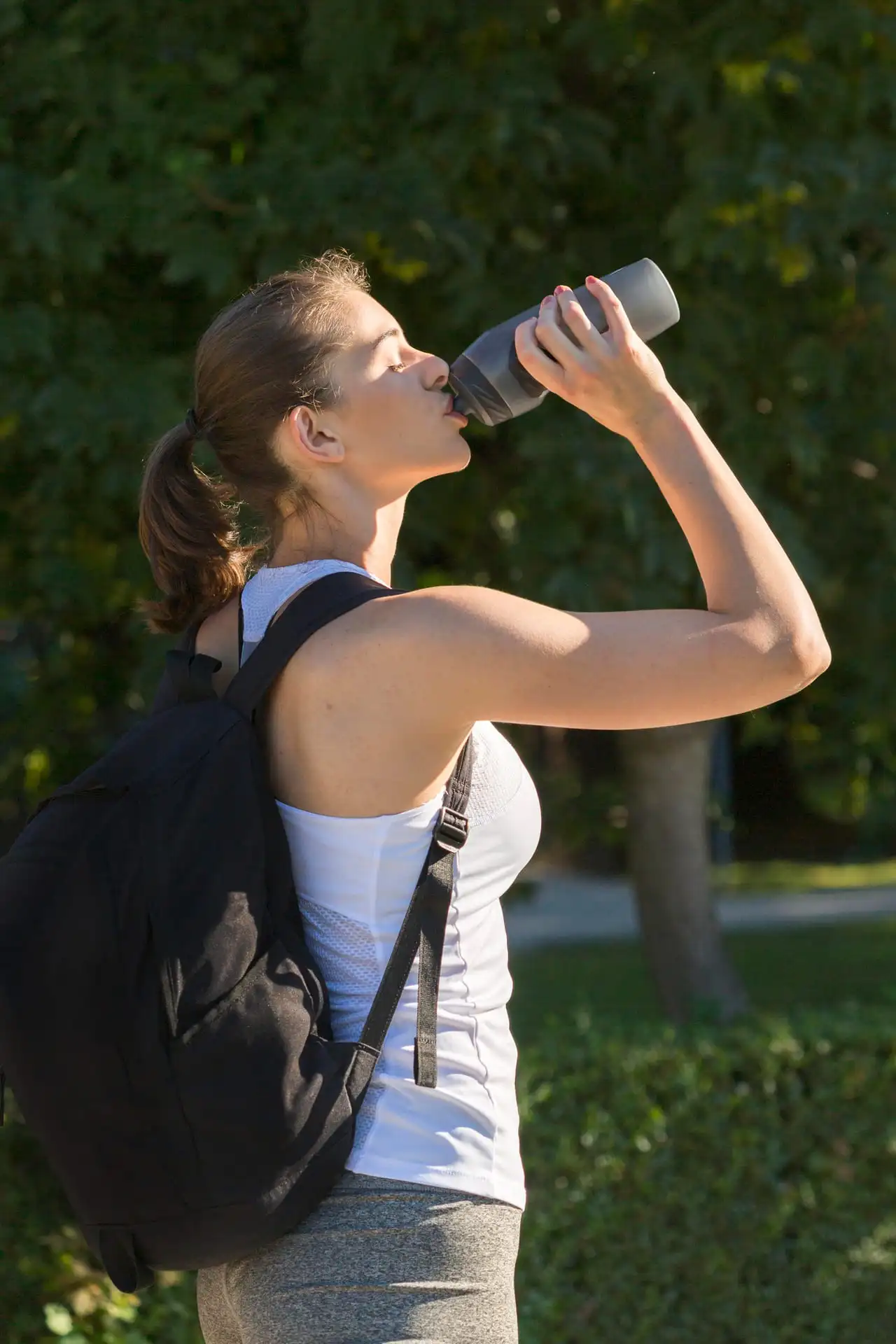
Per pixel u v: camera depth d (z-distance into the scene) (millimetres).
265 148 6008
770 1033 6207
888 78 6176
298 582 2439
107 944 2125
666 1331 5898
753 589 2207
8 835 7242
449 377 2529
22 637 7270
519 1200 2332
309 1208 2148
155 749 2270
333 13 5922
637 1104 5867
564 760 9867
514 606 2197
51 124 6043
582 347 2303
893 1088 6207
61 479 6195
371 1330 2158
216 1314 2428
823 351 6477
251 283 6320
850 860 25922
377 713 2227
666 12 6250
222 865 2170
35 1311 5246
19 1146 5449
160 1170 2117
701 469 2285
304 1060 2145
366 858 2268
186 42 6055
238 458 2547
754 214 6008
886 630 7301
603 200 6824
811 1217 6145
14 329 5793
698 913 8141
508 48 6281
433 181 5875
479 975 2348
